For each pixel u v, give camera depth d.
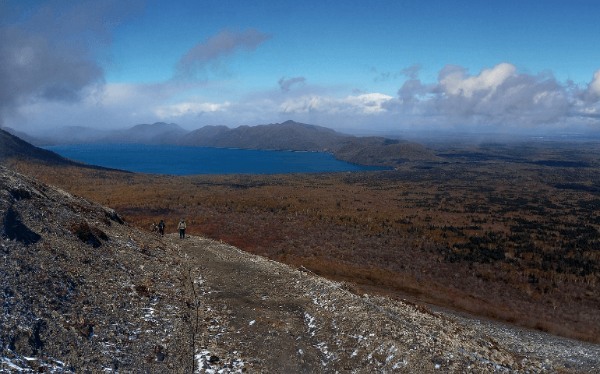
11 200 17.97
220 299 20.31
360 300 20.78
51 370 10.07
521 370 17.17
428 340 17.20
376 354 15.64
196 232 56.22
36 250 15.38
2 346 9.90
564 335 29.62
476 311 33.09
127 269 19.14
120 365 11.71
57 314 12.45
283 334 17.02
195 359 13.98
